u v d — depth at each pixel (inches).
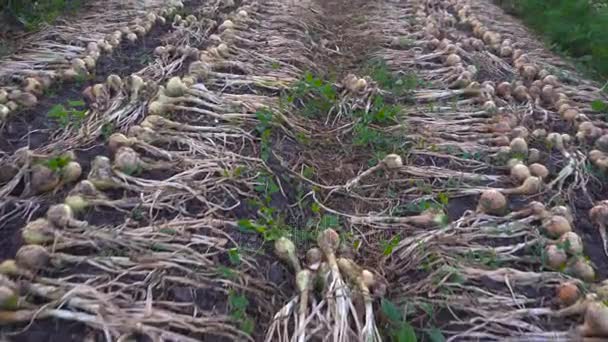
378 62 224.8
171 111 163.9
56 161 124.3
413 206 137.5
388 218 132.3
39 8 233.5
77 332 93.7
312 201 139.3
